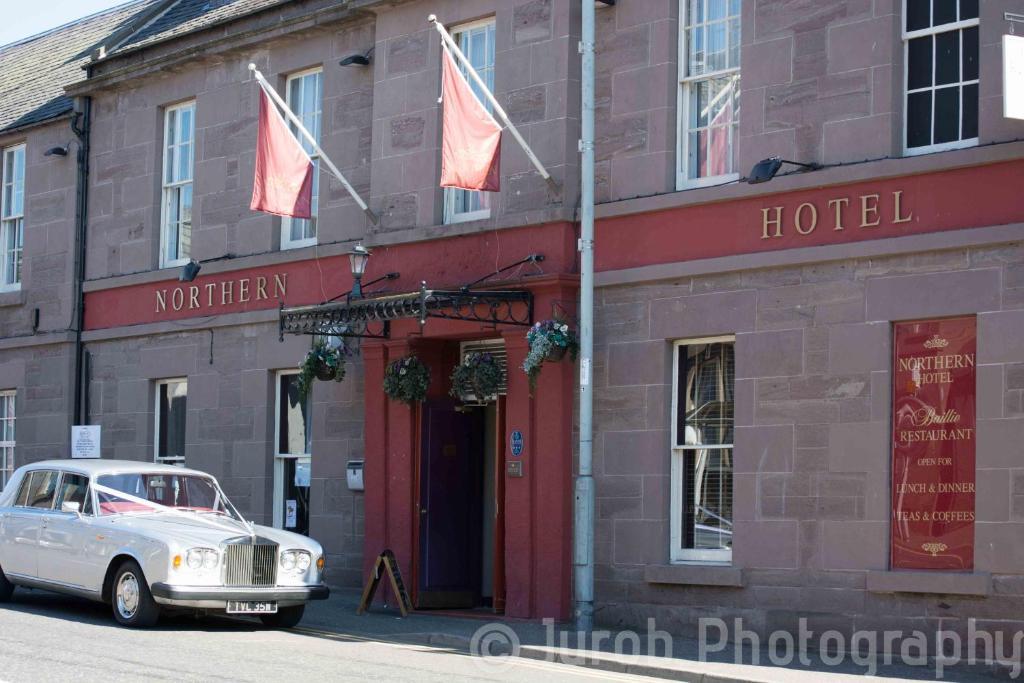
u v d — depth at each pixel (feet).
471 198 63.10
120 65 81.15
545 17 59.72
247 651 45.78
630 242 56.65
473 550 64.64
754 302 52.80
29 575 55.62
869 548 49.08
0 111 91.97
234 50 73.92
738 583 51.98
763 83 53.36
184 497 55.83
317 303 68.85
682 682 43.29
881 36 50.26
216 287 74.08
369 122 67.97
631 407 56.03
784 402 51.67
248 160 73.41
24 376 84.74
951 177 48.14
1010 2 47.39
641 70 57.06
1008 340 46.39
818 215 51.29
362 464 66.13
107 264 80.84
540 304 58.03
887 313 49.34
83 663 41.24
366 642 50.49
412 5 65.41
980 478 46.57
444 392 64.64
